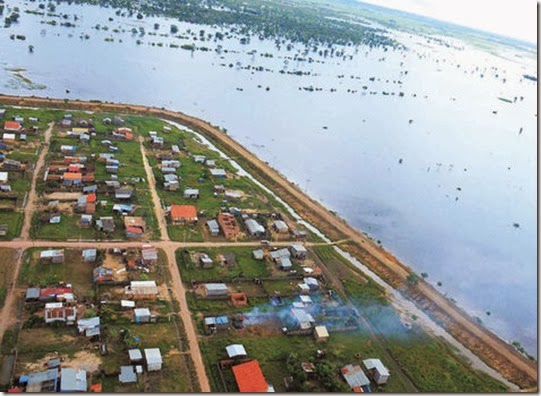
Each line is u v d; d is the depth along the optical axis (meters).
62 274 91.44
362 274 115.94
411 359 90.75
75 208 111.12
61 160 132.50
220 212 125.25
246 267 105.62
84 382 70.06
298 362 81.75
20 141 137.25
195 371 76.94
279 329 90.19
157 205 121.81
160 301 90.00
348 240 130.50
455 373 89.88
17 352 73.25
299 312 93.38
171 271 99.00
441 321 107.25
